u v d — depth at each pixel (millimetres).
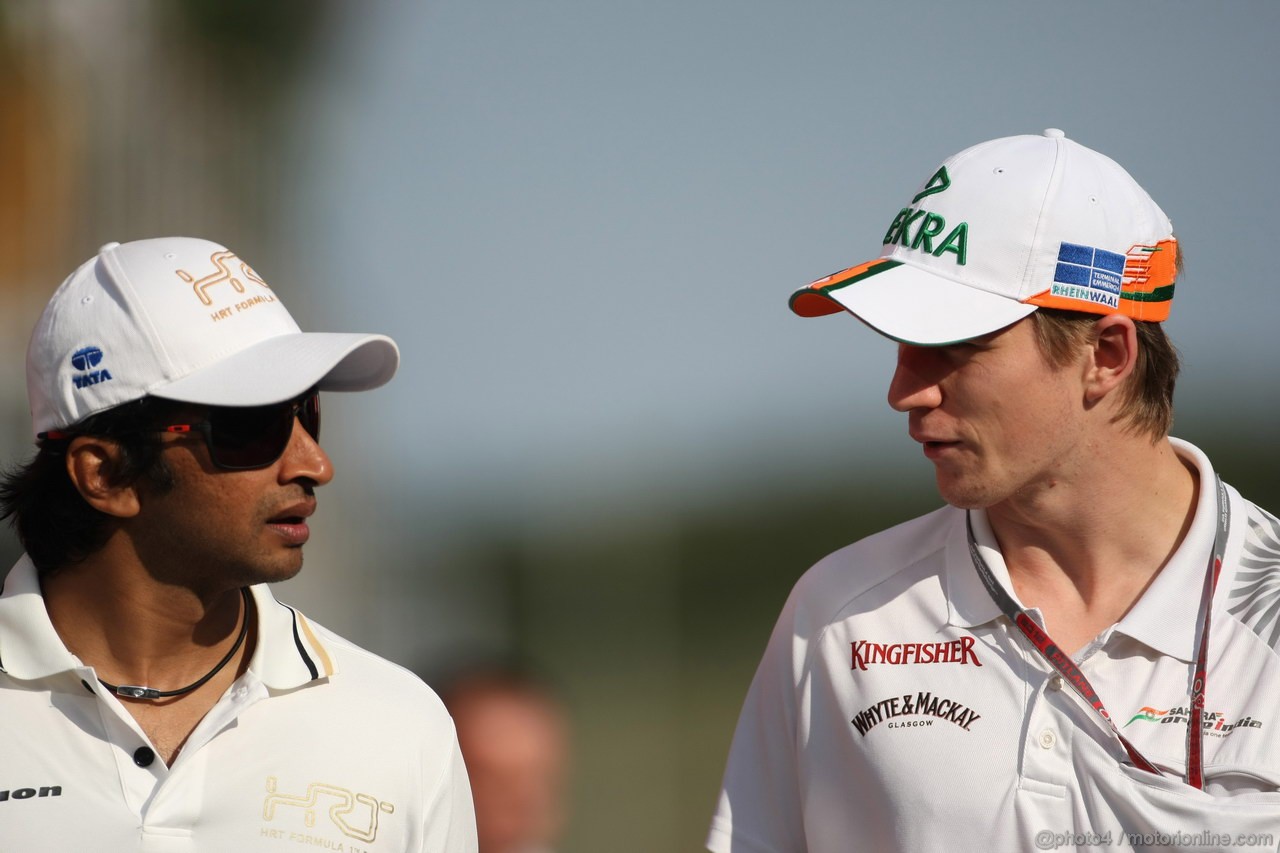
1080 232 7555
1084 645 7758
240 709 7246
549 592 43750
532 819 11102
